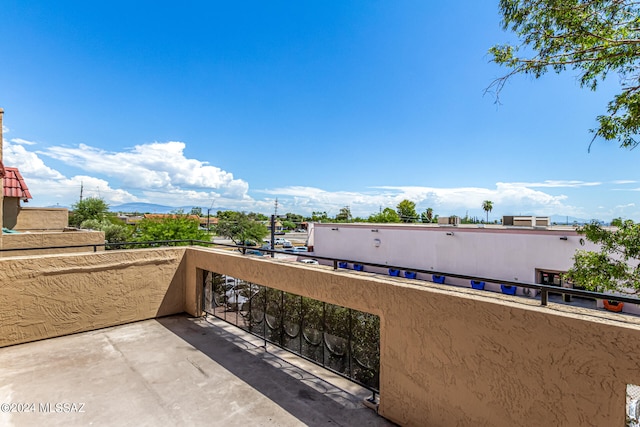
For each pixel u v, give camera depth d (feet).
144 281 17.37
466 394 7.13
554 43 17.54
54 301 14.53
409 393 8.32
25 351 13.09
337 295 10.23
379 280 9.19
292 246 120.26
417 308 8.09
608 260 19.27
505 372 6.50
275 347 14.23
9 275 13.42
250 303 15.83
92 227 60.44
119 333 15.37
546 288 6.29
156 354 13.16
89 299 15.51
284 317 14.11
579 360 5.53
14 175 38.37
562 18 16.80
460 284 46.44
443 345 7.55
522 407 6.25
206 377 11.39
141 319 17.25
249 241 113.70
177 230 51.70
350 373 10.82
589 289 19.71
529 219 49.03
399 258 53.98
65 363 12.17
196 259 17.98
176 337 15.05
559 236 37.73
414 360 8.18
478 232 44.93
